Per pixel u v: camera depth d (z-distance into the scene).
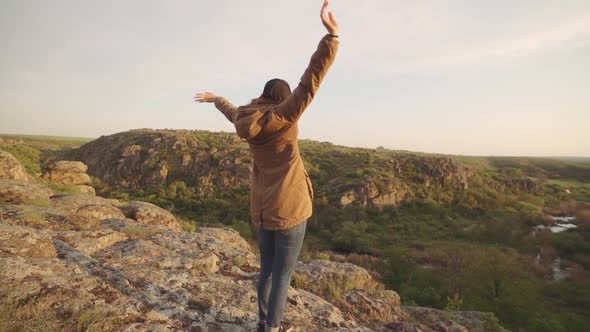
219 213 50.88
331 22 1.46
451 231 51.16
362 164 75.12
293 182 1.85
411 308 5.00
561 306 26.23
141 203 7.75
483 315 6.45
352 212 55.22
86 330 2.05
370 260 36.47
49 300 2.27
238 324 2.66
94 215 5.52
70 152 87.31
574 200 82.81
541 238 47.88
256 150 1.83
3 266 2.45
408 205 61.59
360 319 3.93
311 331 2.92
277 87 1.75
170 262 3.66
